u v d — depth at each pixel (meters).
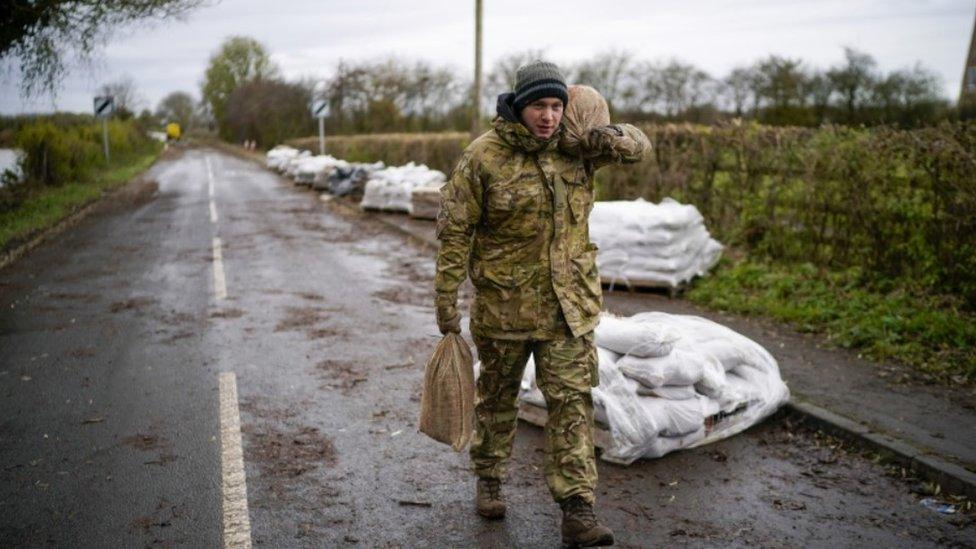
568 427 2.98
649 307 7.30
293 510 3.44
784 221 8.43
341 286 8.62
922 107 20.56
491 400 3.22
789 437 4.31
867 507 3.48
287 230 13.41
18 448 4.13
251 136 60.72
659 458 4.00
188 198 19.88
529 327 2.95
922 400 4.66
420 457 4.03
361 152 27.52
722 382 4.12
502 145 2.84
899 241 6.95
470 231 2.95
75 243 11.90
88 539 3.18
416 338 6.41
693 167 9.97
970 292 6.23
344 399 4.91
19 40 12.16
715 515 3.40
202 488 3.65
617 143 2.80
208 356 5.86
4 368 5.57
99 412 4.67
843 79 23.17
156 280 8.92
